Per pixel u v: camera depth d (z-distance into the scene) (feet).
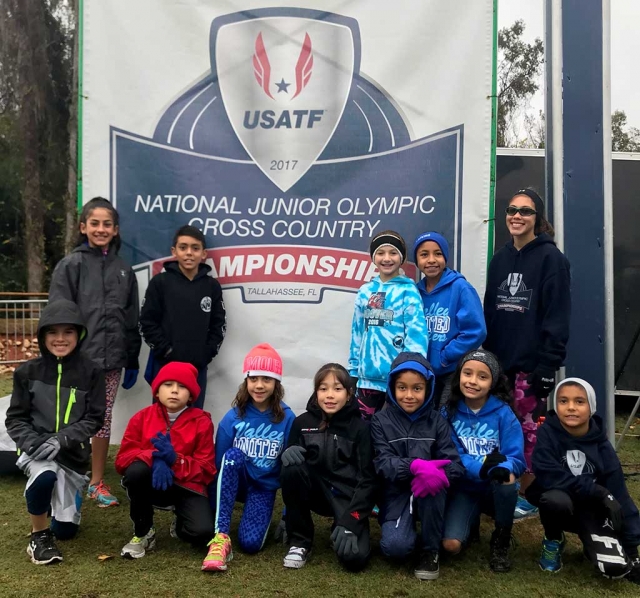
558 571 9.02
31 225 52.34
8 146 55.21
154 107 12.51
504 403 9.74
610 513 8.63
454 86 12.01
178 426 9.62
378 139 12.28
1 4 51.29
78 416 9.37
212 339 12.01
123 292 11.44
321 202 12.45
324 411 9.48
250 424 9.93
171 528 10.02
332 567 8.97
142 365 12.75
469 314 10.55
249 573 8.70
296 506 9.10
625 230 18.84
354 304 12.42
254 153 12.52
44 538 8.99
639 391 18.89
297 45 12.34
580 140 12.05
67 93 53.93
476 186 12.06
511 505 8.98
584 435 9.28
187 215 12.63
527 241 10.96
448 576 8.78
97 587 8.16
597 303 12.02
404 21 12.08
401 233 12.31
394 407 9.62
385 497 9.39
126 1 12.42
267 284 12.60
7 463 12.51
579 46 12.01
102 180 12.60
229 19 12.37
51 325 9.20
